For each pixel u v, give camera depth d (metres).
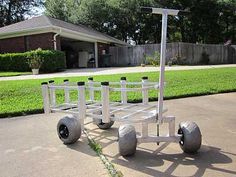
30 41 19.55
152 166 3.52
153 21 36.16
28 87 9.67
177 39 38.78
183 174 3.28
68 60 25.94
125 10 34.12
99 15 33.38
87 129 5.30
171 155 3.88
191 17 35.50
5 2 40.84
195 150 3.87
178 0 34.31
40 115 6.73
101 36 25.78
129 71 15.62
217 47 26.83
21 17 42.31
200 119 5.94
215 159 3.71
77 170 3.50
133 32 37.03
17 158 3.98
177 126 5.37
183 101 8.05
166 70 15.59
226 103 7.72
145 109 4.66
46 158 3.94
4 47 20.34
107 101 4.10
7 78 12.90
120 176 3.23
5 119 6.45
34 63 15.51
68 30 19.64
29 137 4.96
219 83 11.02
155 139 3.91
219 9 36.06
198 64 24.48
